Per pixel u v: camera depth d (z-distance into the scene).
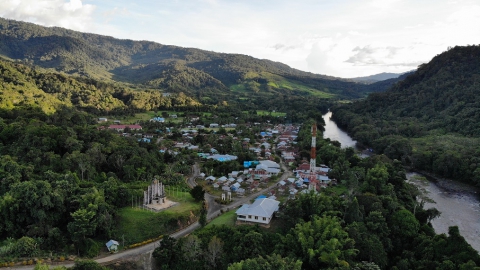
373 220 92.06
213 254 76.94
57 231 81.50
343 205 97.50
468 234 103.06
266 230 90.00
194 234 84.06
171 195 113.19
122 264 76.25
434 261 75.06
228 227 86.44
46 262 73.81
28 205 82.06
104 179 114.00
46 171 101.50
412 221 94.56
